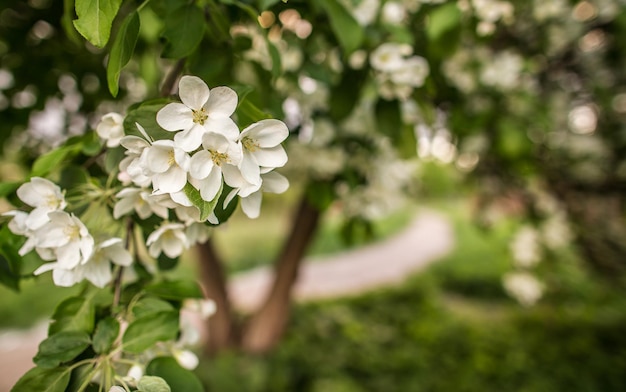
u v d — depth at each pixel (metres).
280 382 1.14
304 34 0.51
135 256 0.33
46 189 0.29
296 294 2.16
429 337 1.53
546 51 0.95
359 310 1.80
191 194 0.24
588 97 1.10
